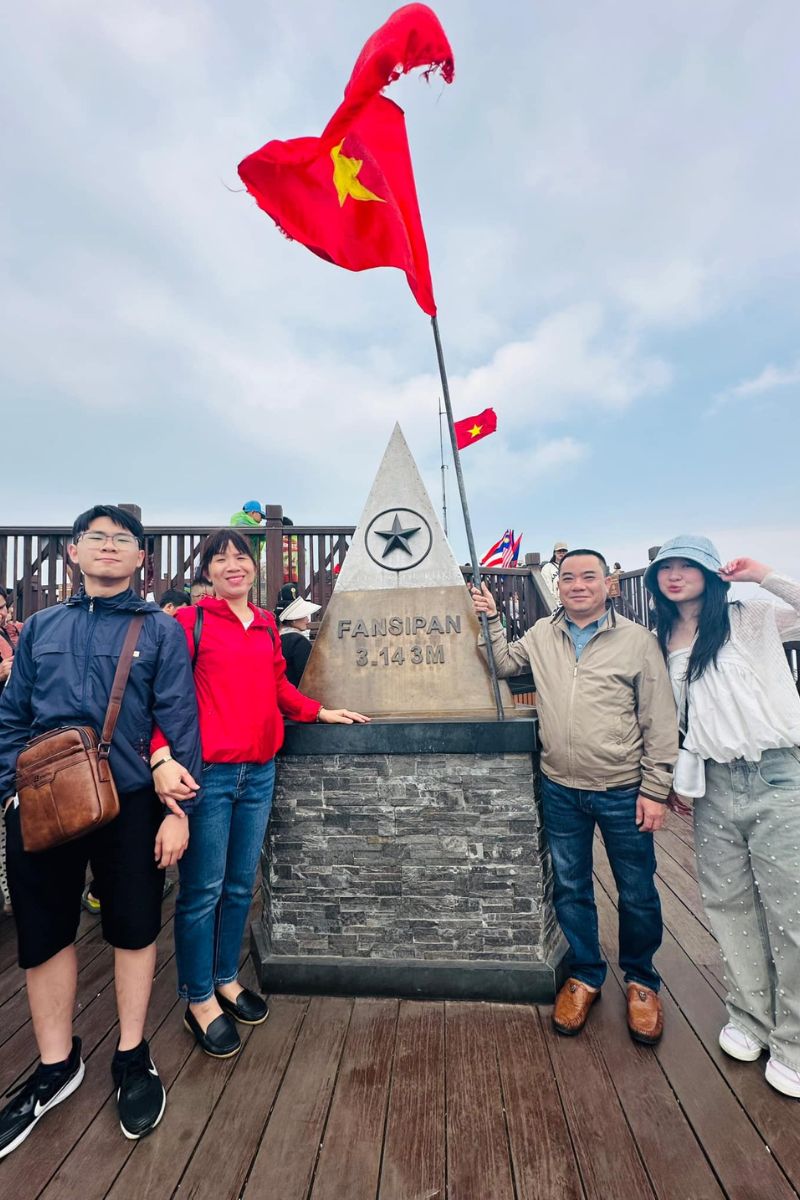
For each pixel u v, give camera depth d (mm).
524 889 2391
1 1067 2135
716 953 2732
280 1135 1782
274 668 2420
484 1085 1950
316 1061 2084
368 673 2693
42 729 1892
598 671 2244
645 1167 1643
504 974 2354
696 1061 2033
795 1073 1880
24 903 1870
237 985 2371
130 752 1915
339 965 2441
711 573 2096
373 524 2848
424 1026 2252
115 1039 2262
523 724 2369
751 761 2004
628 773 2225
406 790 2461
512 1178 1623
